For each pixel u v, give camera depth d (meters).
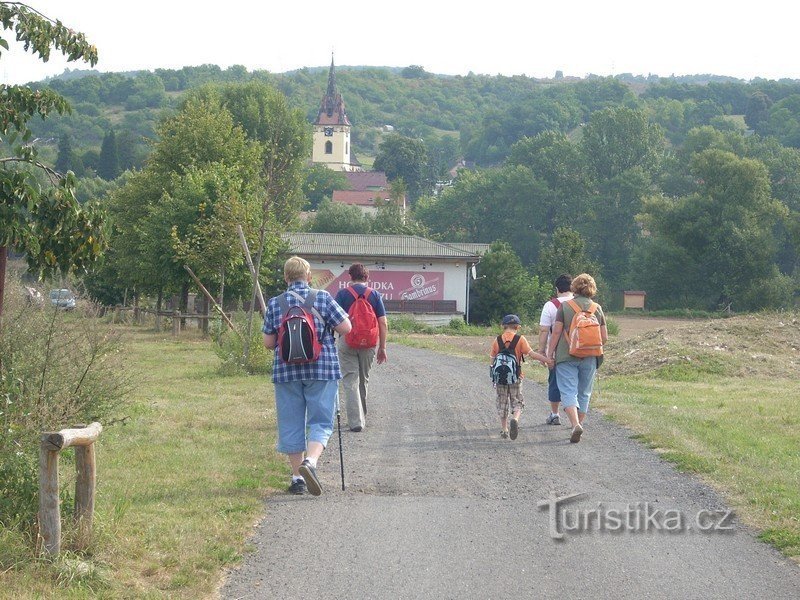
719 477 8.40
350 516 7.06
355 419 11.25
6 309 8.52
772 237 82.00
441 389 15.92
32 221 7.87
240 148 42.41
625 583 5.62
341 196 146.25
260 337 19.36
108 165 125.69
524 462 9.26
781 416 12.29
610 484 8.24
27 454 6.15
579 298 10.76
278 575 5.70
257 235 28.41
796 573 5.84
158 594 5.23
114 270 41.88
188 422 11.74
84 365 8.87
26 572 5.26
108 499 7.20
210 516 6.89
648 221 82.94
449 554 6.14
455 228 109.12
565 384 10.58
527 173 104.31
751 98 175.50
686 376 18.48
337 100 174.88
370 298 11.38
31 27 8.52
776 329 22.58
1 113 8.46
